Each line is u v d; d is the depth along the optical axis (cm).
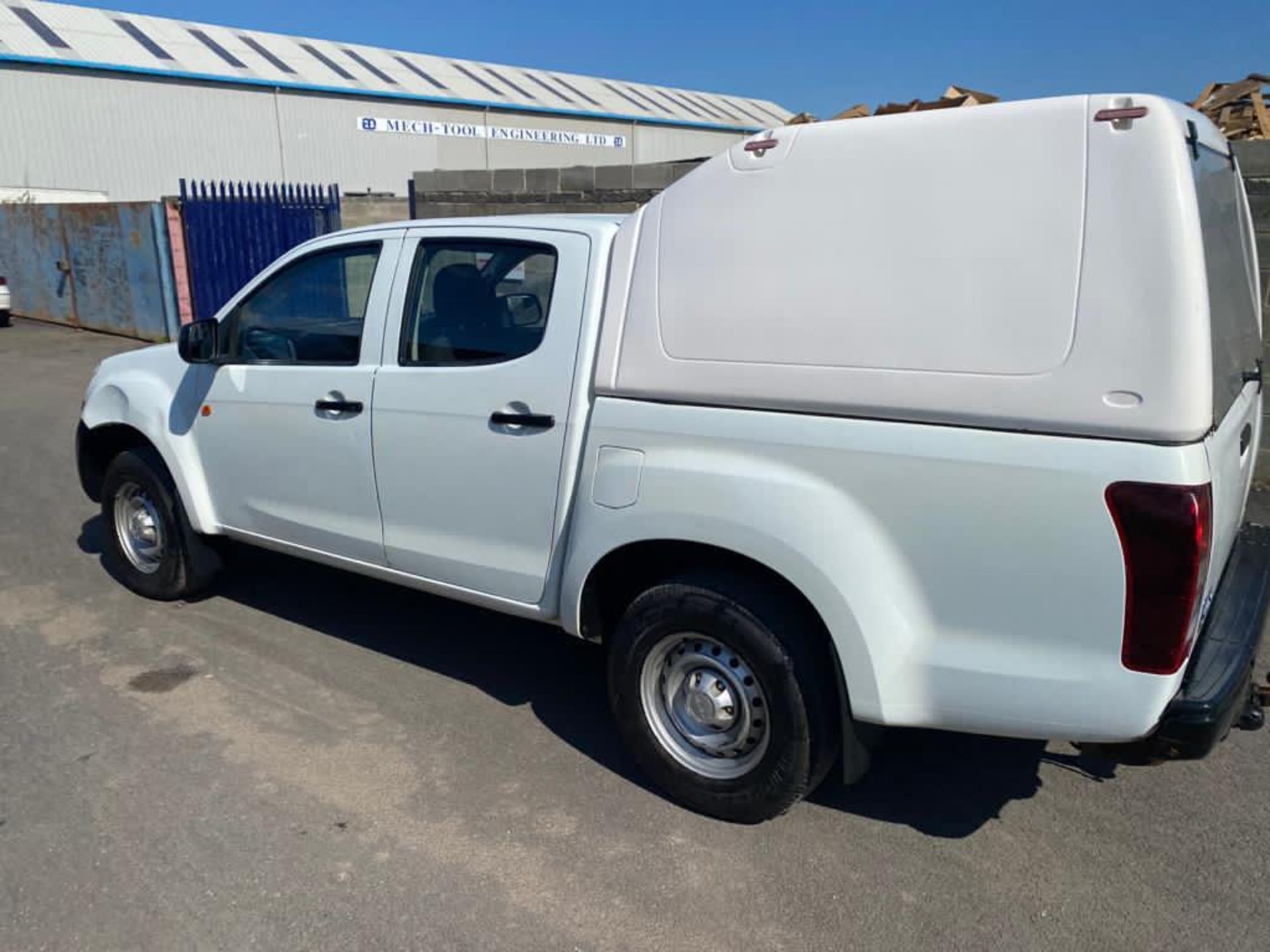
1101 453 242
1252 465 358
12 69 2791
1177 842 316
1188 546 234
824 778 318
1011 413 251
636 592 354
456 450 366
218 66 3256
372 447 394
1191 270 233
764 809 314
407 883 296
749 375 291
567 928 278
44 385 1220
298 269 425
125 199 3045
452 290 372
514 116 4022
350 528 413
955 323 258
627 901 289
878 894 292
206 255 1542
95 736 380
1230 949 269
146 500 506
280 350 435
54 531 643
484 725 392
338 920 281
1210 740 251
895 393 267
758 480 289
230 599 522
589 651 464
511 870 303
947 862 307
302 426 418
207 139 3203
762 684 304
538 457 345
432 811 333
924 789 349
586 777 355
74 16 3197
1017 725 266
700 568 317
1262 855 310
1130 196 238
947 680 272
